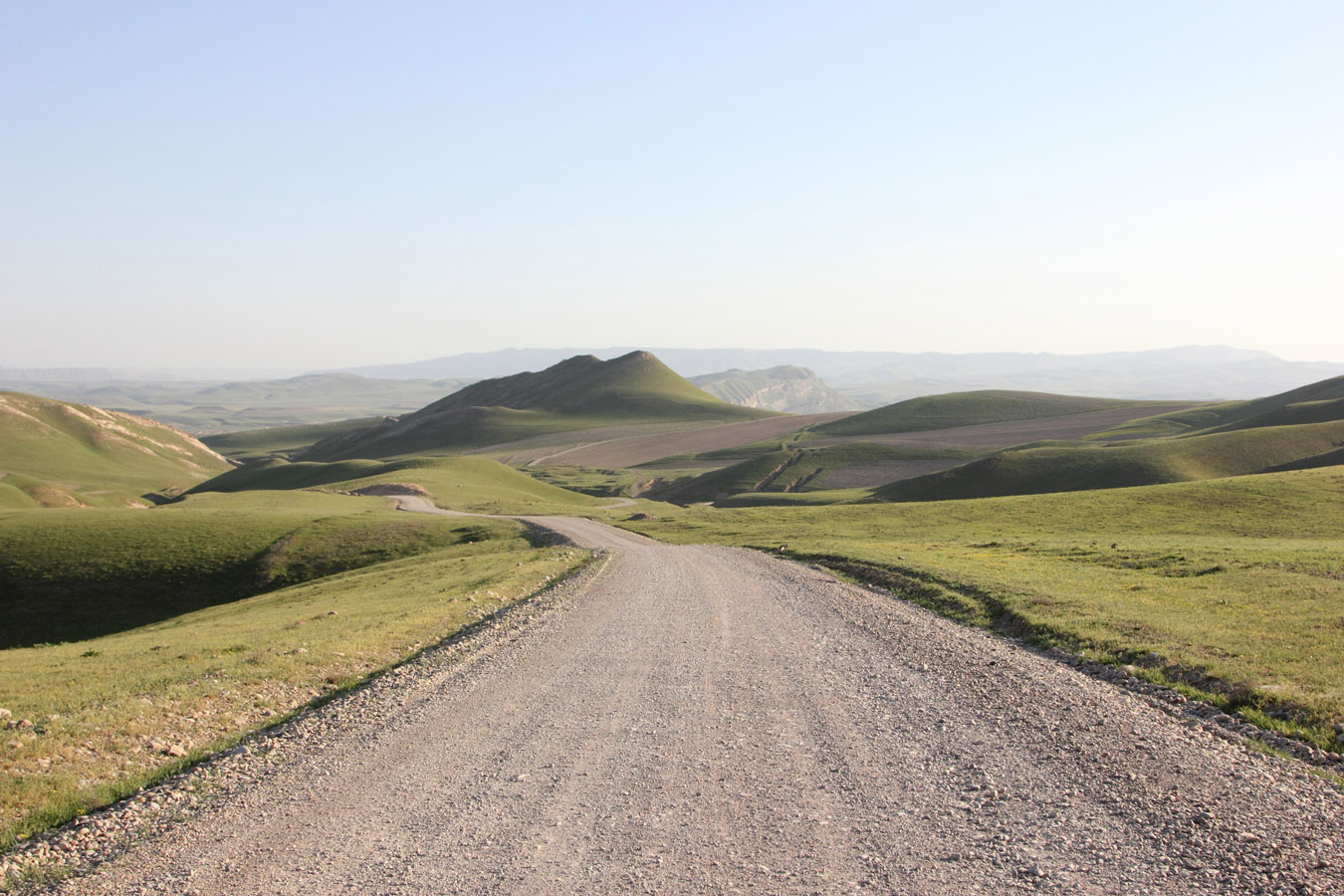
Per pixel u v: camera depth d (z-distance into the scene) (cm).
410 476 12888
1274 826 760
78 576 5281
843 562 3447
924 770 950
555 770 984
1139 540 4125
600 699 1330
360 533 6162
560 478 19750
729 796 881
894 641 1769
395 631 2025
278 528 6334
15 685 1630
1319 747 990
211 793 938
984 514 6003
